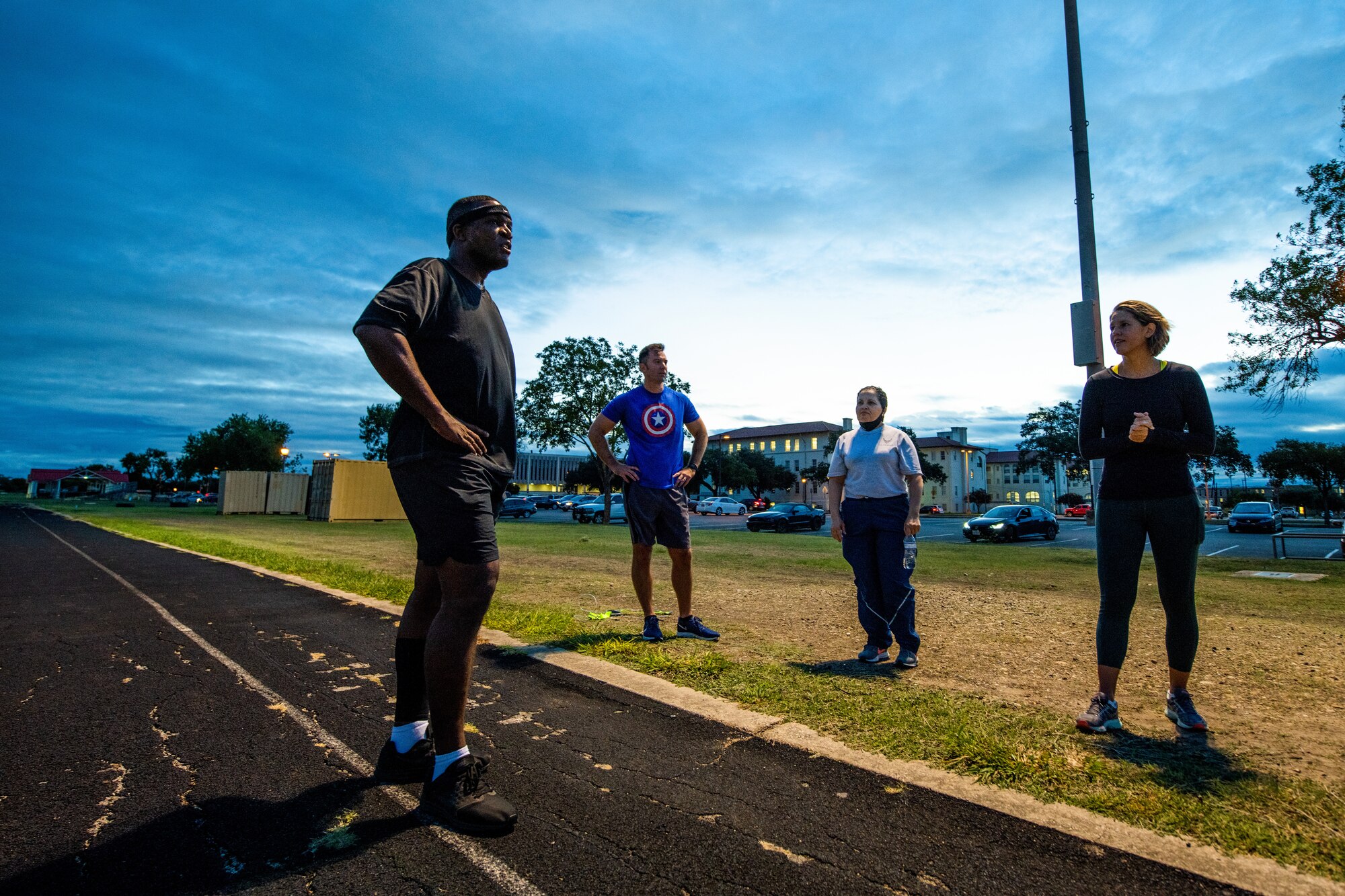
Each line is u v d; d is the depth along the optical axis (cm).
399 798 185
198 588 576
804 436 9462
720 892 141
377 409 7012
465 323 189
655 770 204
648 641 378
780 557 1040
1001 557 1128
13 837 161
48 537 1328
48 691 281
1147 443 241
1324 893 139
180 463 6988
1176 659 243
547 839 163
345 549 1107
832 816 175
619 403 396
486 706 264
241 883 143
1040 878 146
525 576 721
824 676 305
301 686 291
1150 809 175
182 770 202
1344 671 327
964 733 223
